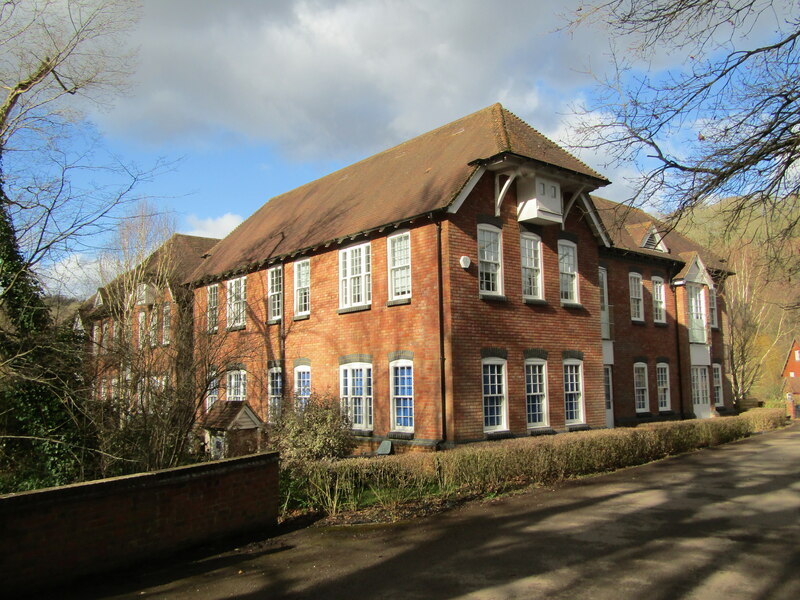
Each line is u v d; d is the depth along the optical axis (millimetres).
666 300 27969
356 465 11945
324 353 20656
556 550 8633
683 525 9844
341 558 8617
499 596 6926
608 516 10570
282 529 10344
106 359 14133
